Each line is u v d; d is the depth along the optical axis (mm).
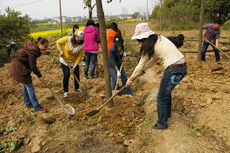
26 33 8031
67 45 4238
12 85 5379
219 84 4719
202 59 6500
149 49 2676
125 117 3656
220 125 3119
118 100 4270
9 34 7473
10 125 3535
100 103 4289
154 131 3094
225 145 2715
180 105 3822
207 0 17234
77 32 4113
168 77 2766
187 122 3273
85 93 4383
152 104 3893
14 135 3270
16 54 3516
